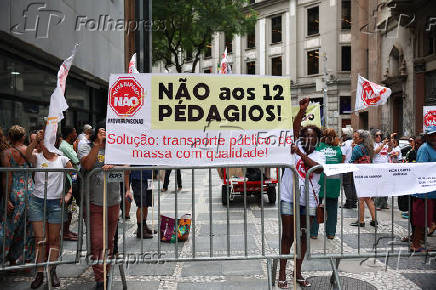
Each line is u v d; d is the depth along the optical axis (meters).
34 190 4.46
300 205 4.26
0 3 6.45
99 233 4.24
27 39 7.25
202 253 5.38
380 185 4.17
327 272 4.65
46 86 9.22
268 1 36.69
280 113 4.00
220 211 8.64
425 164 4.25
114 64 13.18
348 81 32.41
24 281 4.48
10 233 4.57
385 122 20.80
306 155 4.30
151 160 3.96
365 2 24.11
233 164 3.92
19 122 7.93
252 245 5.76
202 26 22.53
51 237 4.46
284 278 4.18
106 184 3.96
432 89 16.25
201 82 3.96
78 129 11.50
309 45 34.47
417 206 4.85
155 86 3.95
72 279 4.54
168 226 6.05
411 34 17.45
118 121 3.94
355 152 7.04
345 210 8.62
